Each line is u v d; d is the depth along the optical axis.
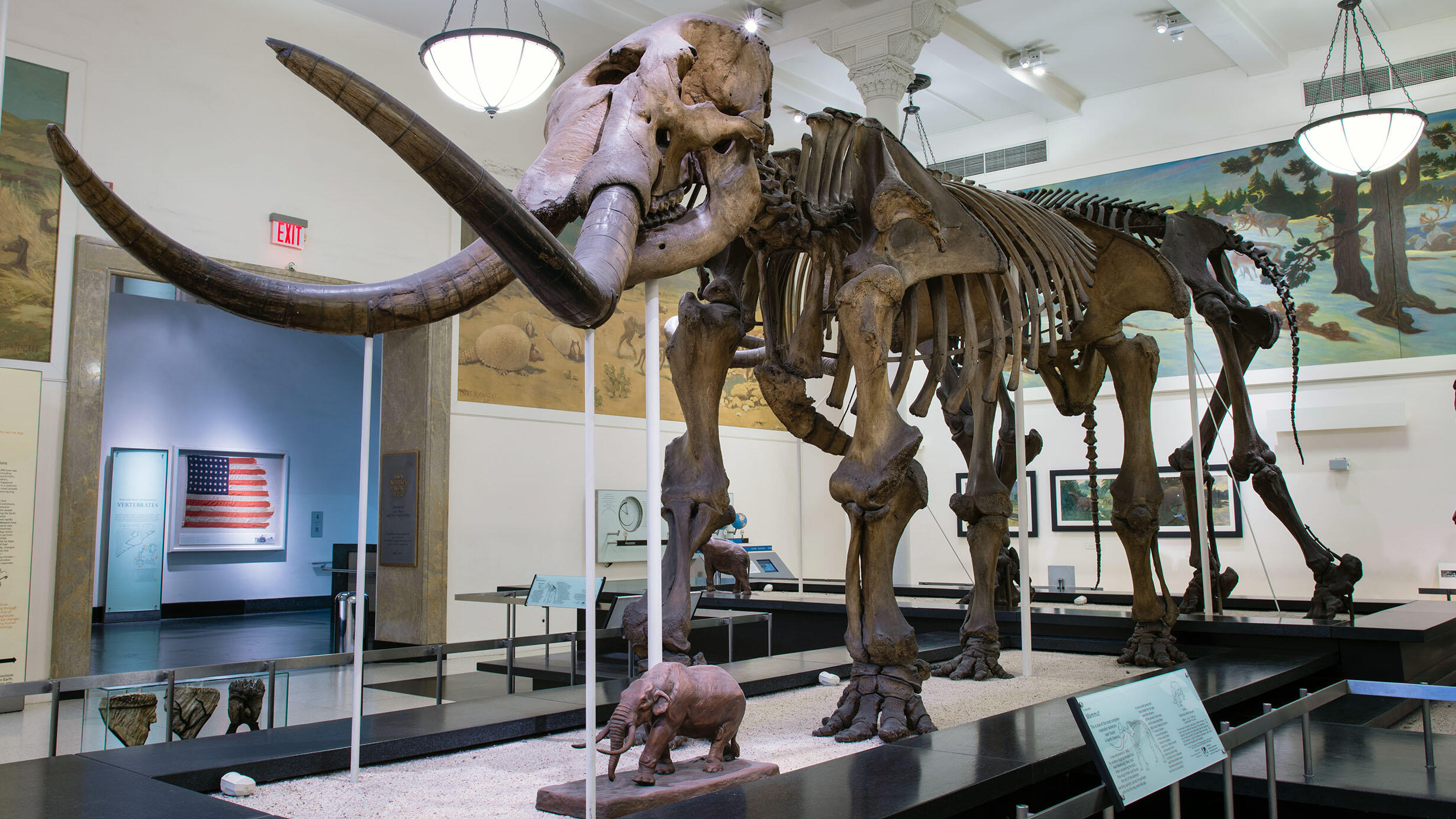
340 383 16.73
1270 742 3.21
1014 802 3.35
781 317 4.28
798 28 10.62
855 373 3.79
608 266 2.56
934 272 4.13
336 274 9.38
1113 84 12.43
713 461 3.82
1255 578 11.30
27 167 7.62
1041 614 7.00
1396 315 10.77
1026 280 4.81
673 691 2.98
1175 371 11.95
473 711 4.07
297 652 10.40
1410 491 10.58
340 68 2.00
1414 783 3.34
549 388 11.05
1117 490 6.02
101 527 13.92
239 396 15.49
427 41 7.52
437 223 10.23
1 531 7.31
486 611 10.24
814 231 3.97
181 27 8.55
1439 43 10.75
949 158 13.91
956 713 4.41
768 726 4.10
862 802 2.67
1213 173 11.90
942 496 13.52
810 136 4.21
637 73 3.21
